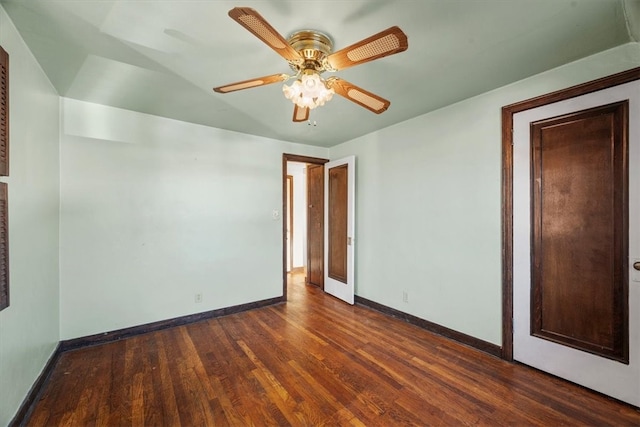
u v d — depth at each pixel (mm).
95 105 2627
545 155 2098
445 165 2748
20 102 1666
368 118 3055
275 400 1850
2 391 1448
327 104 2648
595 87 1854
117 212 2746
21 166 1688
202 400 1847
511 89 2260
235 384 2016
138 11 1405
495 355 2375
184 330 2951
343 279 3947
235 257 3488
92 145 2613
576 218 1964
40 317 1981
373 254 3590
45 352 2074
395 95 2465
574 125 1958
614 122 1799
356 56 1412
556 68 2014
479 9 1407
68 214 2496
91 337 2602
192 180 3188
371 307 3621
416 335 2809
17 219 1632
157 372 2162
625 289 1772
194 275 3191
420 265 2998
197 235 3217
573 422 1650
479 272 2486
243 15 1078
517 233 2244
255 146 3670
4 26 1451
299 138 3834
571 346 1989
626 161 1760
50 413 1720
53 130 2289
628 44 1731
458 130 2631
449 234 2721
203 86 2256
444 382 2033
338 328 2988
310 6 1376
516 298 2256
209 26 1523
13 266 1575
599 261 1873
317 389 1962
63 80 2164
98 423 1647
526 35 1631
